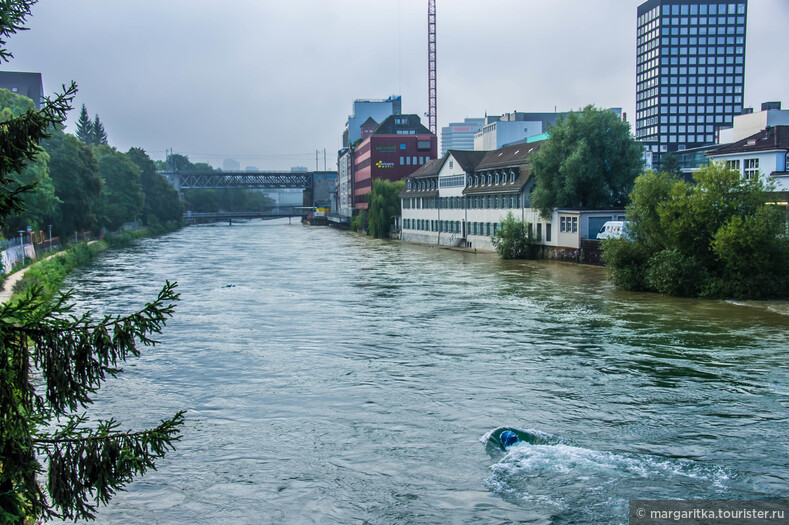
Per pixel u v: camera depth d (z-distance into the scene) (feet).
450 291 133.80
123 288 139.33
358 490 44.42
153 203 445.37
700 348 80.74
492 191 231.71
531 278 155.22
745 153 160.04
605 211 185.26
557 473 45.93
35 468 23.88
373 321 101.04
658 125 597.11
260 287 141.90
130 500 43.47
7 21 24.80
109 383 67.92
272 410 59.67
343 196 573.74
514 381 67.62
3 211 24.75
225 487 45.14
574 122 196.54
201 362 76.18
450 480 45.44
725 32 585.63
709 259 125.18
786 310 107.34
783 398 61.26
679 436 52.24
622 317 102.22
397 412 58.75
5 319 24.26
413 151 417.28
